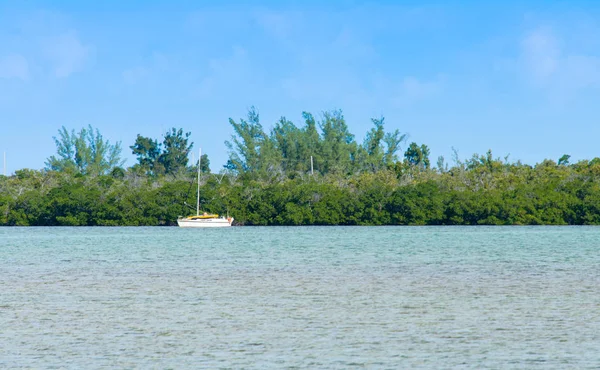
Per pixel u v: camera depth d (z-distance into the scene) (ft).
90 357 163.53
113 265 374.22
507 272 329.31
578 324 196.75
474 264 371.15
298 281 293.23
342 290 263.90
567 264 370.53
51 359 161.79
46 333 186.91
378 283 285.64
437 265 366.02
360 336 183.21
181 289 268.82
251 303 233.55
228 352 167.63
